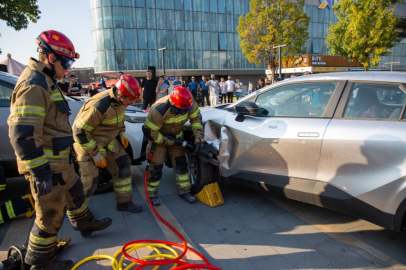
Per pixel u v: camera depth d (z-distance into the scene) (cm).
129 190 367
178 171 398
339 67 2928
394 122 262
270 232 321
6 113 397
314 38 3975
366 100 285
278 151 324
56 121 230
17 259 252
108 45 3222
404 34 3003
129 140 440
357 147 270
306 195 308
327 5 3878
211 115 425
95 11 3203
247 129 354
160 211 373
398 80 271
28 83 205
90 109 296
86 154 322
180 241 304
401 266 262
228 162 375
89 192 328
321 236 311
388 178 253
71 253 284
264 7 2391
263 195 420
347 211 283
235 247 293
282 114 344
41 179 208
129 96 298
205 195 390
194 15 3494
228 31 3703
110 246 296
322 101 313
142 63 3334
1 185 354
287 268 262
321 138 292
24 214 365
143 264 244
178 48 3466
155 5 3297
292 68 2841
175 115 367
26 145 200
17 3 1113
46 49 218
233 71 3850
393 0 1933
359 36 1934
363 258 273
